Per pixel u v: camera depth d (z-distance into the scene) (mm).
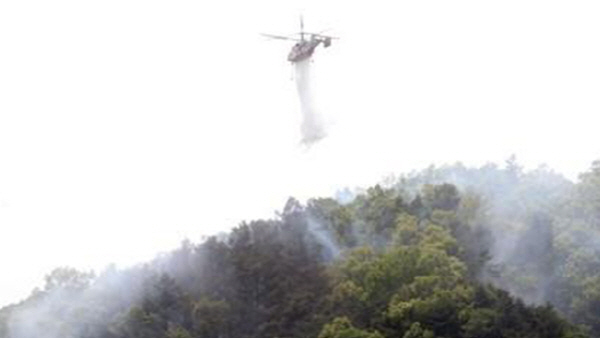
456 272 87062
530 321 82125
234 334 89562
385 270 87000
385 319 82438
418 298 82875
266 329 88125
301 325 87000
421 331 79188
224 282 94500
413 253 88625
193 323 90375
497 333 80062
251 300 92812
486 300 83625
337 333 79812
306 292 90312
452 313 81688
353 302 86688
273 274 93000
